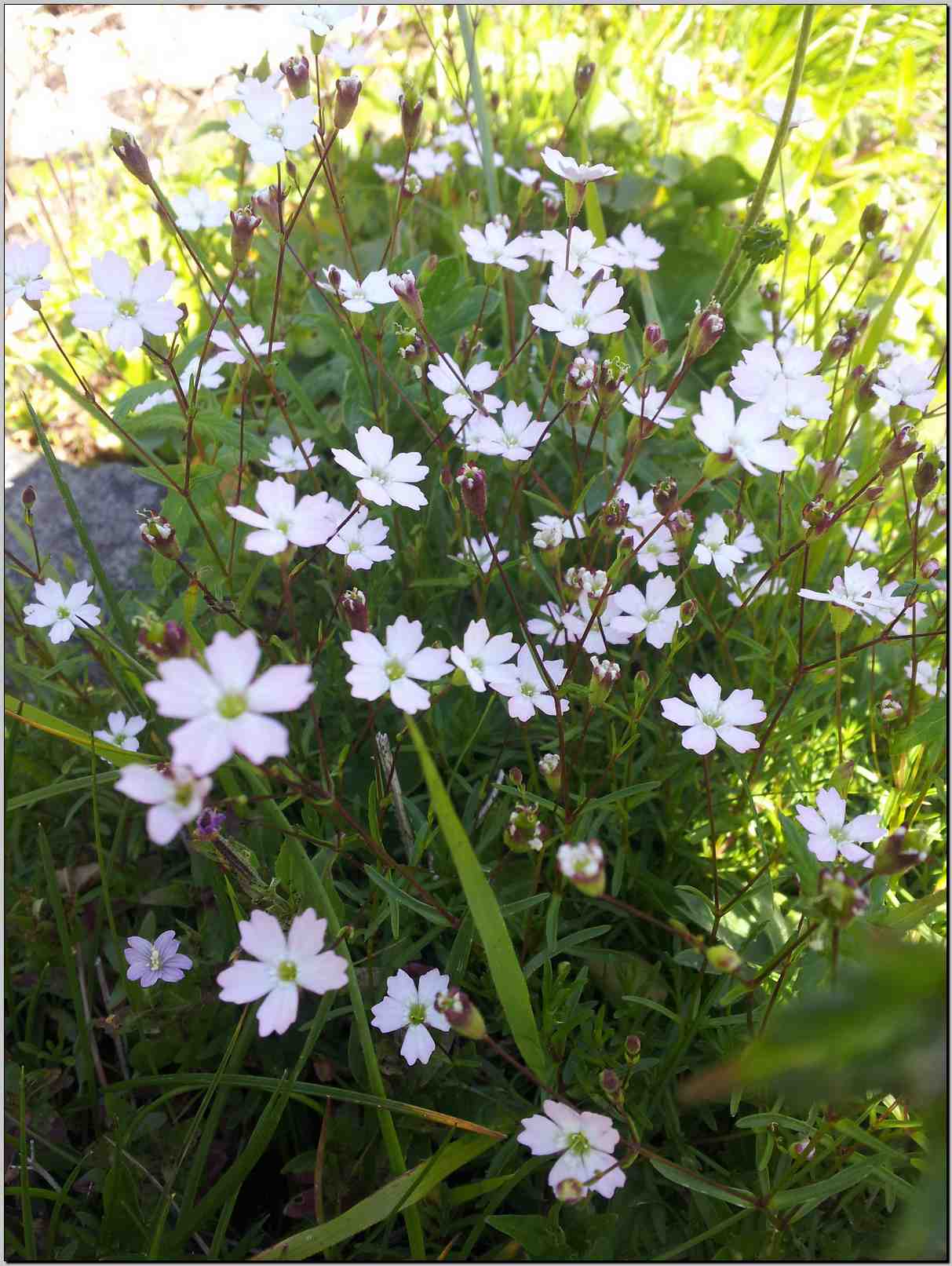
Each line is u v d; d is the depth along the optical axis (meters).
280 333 0.17
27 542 0.17
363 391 0.15
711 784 0.13
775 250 0.14
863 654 0.15
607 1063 0.11
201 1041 0.11
